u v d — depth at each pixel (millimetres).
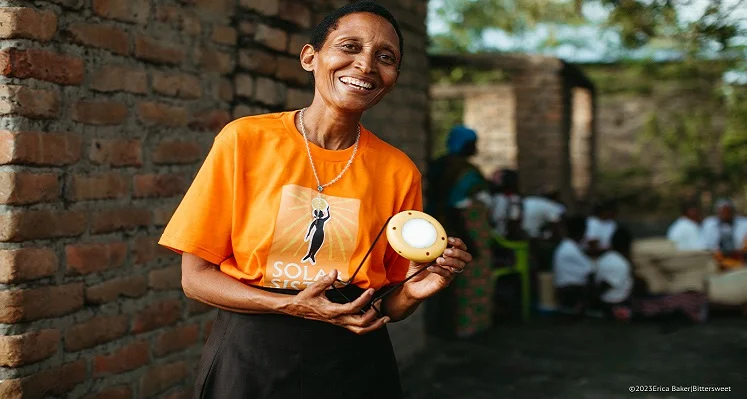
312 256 1835
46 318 2488
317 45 1900
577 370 5215
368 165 1936
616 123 16797
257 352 1796
